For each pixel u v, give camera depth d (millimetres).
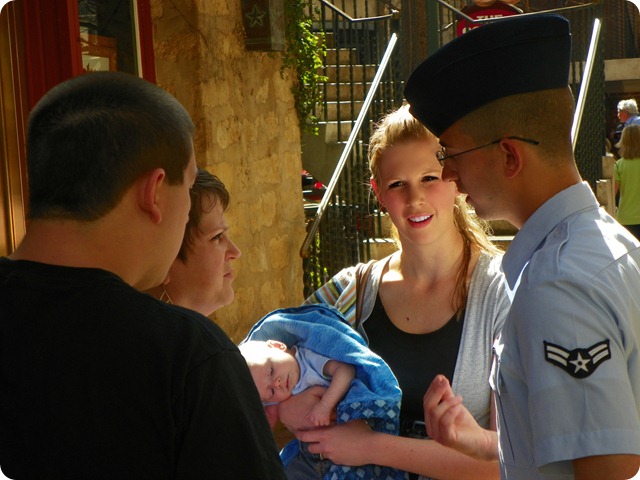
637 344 1597
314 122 6957
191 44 5230
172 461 1352
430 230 2346
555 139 1770
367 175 6570
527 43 1765
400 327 2414
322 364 2430
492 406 2240
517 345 1682
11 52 3928
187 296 2145
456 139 1871
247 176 5879
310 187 10688
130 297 1414
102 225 1442
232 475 1369
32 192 1464
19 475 1357
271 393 2428
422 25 9820
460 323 2330
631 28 16578
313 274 6609
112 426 1346
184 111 1547
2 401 1376
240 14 5879
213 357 1399
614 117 16156
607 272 1595
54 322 1386
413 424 2344
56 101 1471
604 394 1518
